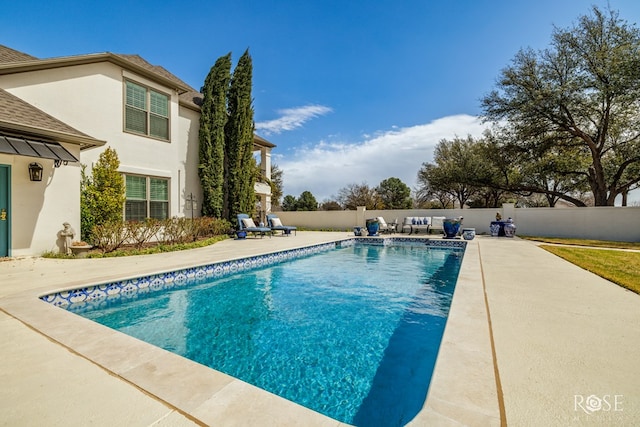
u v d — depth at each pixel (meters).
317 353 3.58
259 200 21.02
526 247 10.64
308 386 2.93
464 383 2.00
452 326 3.01
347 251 12.32
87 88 9.67
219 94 14.50
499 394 1.91
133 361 2.44
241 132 15.59
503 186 22.89
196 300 5.61
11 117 6.94
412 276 7.60
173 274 6.42
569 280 5.33
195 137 14.32
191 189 14.01
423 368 3.24
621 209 14.57
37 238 7.74
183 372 2.27
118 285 5.46
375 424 2.40
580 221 15.31
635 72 15.13
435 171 29.17
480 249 10.03
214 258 7.86
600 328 3.08
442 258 10.51
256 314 4.86
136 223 9.59
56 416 1.80
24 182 7.56
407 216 19.58
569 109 17.88
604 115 17.89
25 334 2.99
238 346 3.76
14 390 2.05
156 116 11.87
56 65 8.94
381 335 4.06
